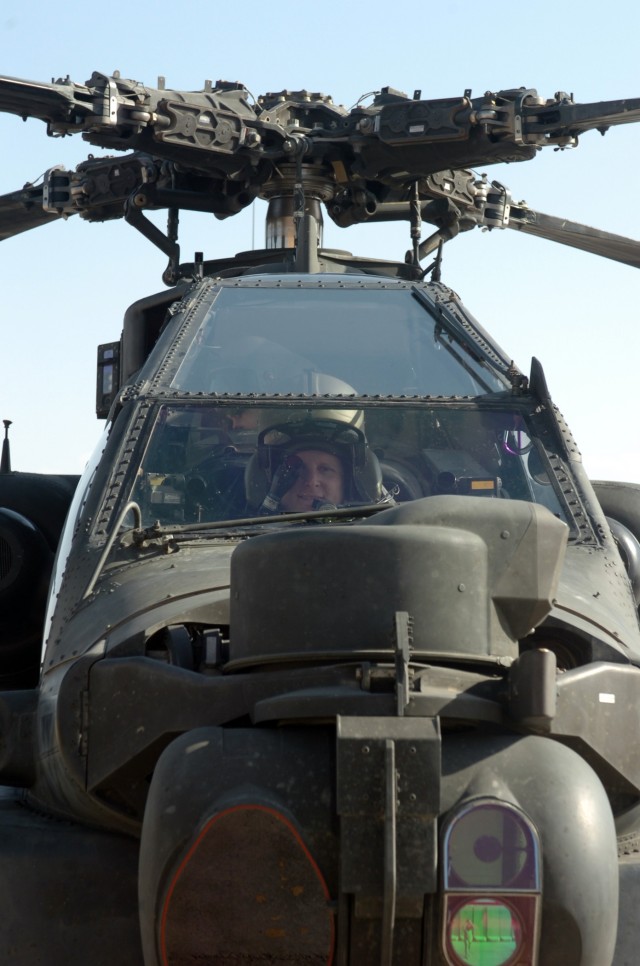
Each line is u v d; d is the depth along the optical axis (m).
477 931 2.65
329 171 7.27
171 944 2.72
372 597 2.88
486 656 2.92
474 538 2.94
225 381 4.69
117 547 3.89
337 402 4.47
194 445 4.34
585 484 4.27
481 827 2.68
